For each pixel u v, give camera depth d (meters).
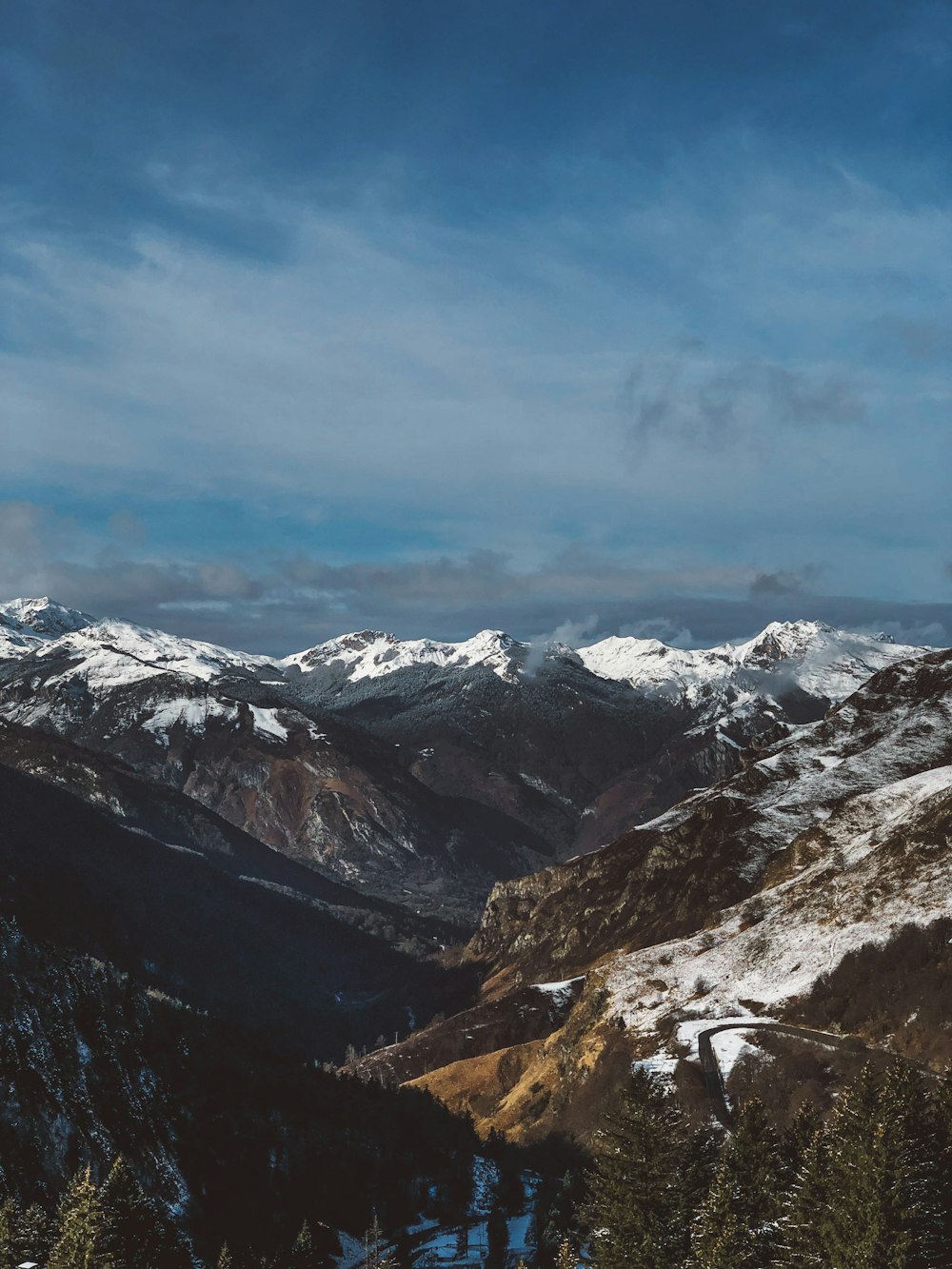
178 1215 144.00
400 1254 156.25
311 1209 160.12
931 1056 174.62
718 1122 174.25
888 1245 91.00
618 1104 192.25
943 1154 98.88
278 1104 182.25
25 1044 150.12
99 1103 151.38
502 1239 160.38
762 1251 100.12
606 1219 115.44
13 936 172.25
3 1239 112.12
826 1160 100.38
